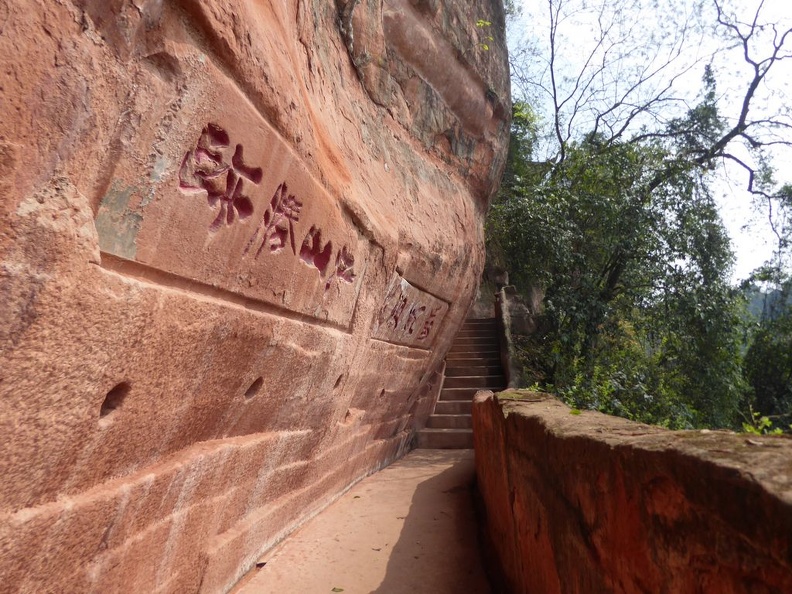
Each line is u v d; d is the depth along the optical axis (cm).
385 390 577
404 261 495
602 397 768
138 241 174
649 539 117
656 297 977
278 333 282
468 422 844
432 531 407
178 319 193
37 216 130
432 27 602
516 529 260
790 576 75
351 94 455
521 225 1020
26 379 133
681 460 104
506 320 1066
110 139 155
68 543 163
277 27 265
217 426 262
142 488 198
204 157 198
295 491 393
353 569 335
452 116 673
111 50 148
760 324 1226
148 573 214
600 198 960
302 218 284
